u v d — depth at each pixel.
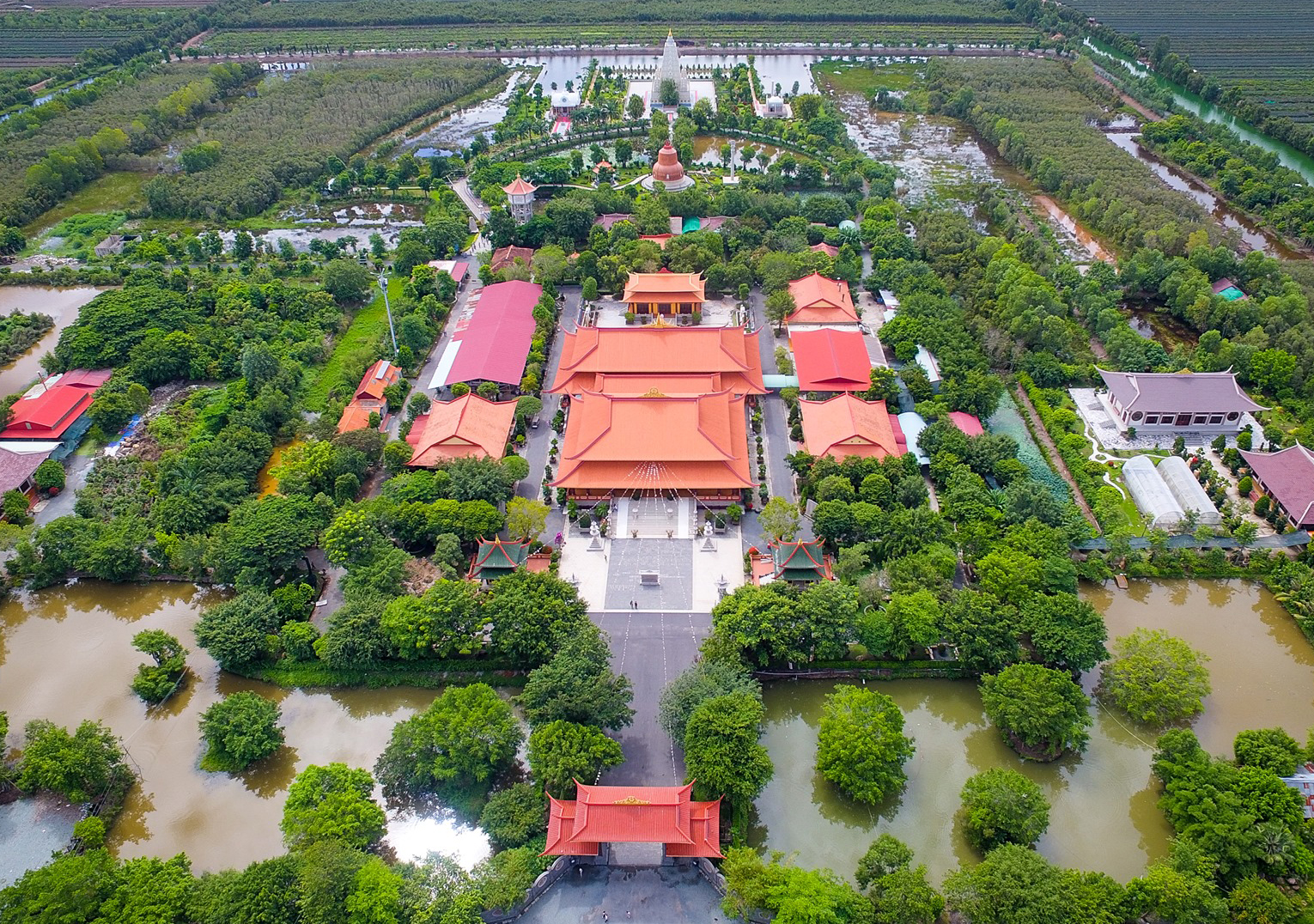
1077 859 110.25
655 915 101.25
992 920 95.81
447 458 162.88
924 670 130.88
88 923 96.94
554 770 107.50
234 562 140.88
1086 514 157.00
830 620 126.50
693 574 146.75
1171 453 169.12
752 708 113.25
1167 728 125.00
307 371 195.75
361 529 140.75
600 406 165.12
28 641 141.75
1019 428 178.12
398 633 128.00
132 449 174.25
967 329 199.25
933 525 143.25
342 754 123.69
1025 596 131.38
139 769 122.12
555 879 104.69
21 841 112.75
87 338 195.38
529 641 125.31
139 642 130.25
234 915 95.81
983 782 109.81
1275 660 134.62
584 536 154.38
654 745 120.44
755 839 112.62
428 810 115.12
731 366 179.50
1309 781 109.75
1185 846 101.50
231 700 123.06
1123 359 187.12
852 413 167.38
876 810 115.75
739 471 156.12
